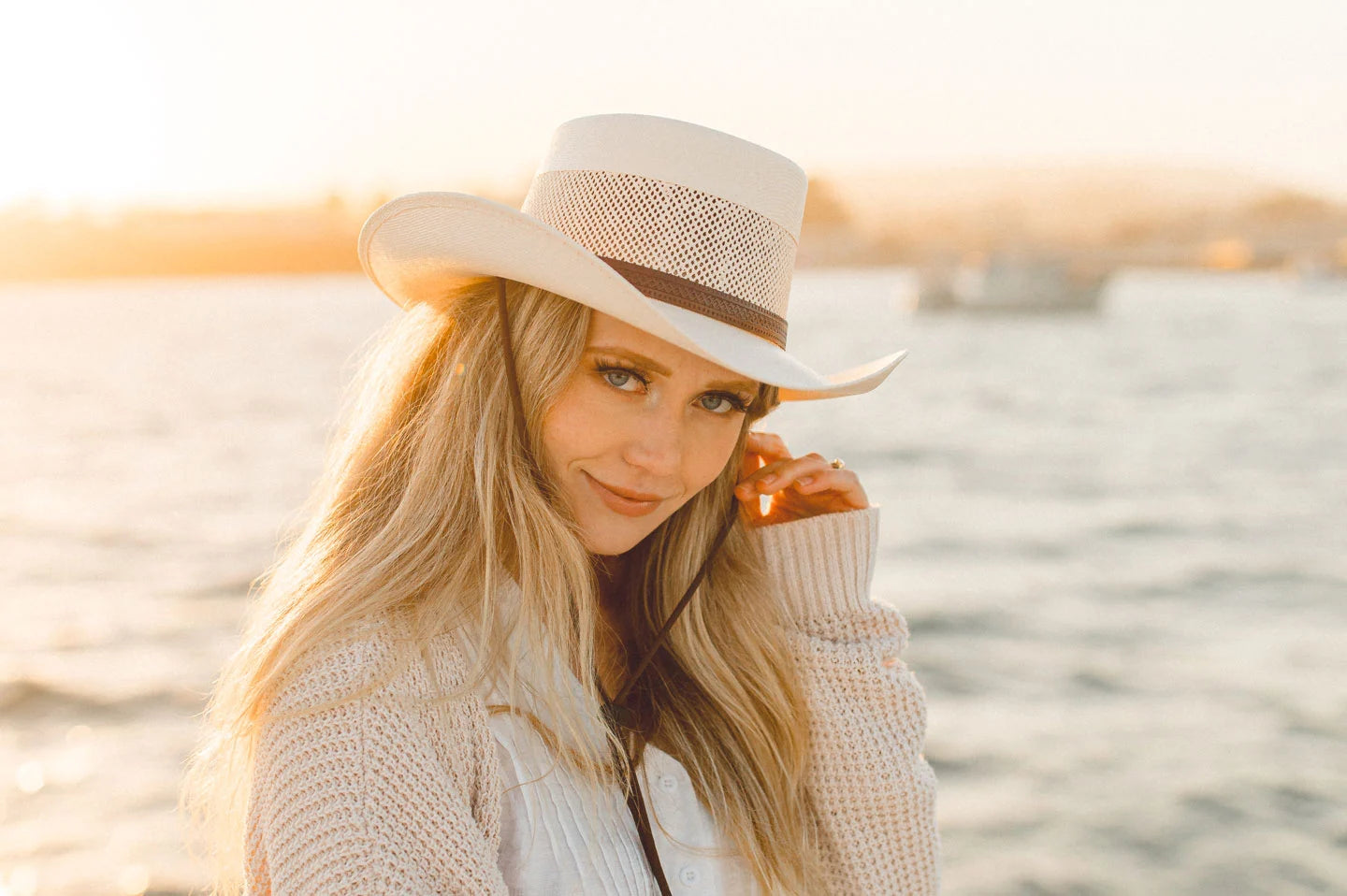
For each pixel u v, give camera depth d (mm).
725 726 1705
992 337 76312
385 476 1513
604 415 1453
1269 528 20281
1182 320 97250
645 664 1640
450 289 1587
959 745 8844
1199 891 6578
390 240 1509
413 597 1420
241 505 21422
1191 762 8555
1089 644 12117
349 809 1265
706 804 1646
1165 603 14320
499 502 1490
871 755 1786
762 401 1636
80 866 6566
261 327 108875
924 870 1806
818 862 1774
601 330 1432
